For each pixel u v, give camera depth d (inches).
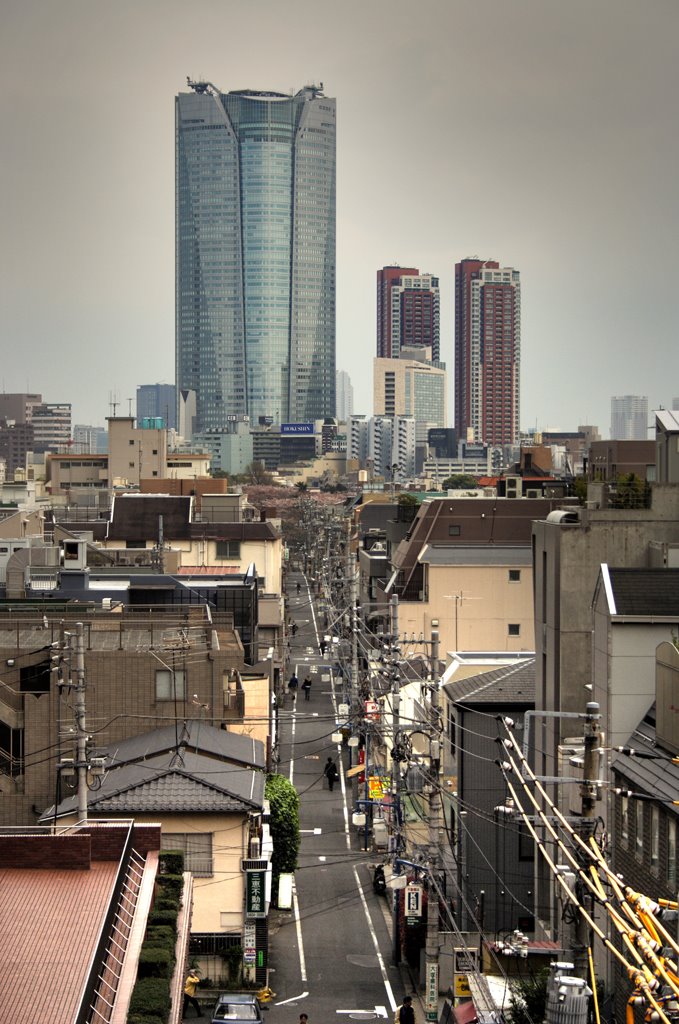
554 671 3585.1
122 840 2194.9
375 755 5521.7
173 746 3597.4
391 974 3518.7
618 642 3056.1
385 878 4141.2
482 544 6766.7
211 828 3341.5
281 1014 3166.8
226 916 3339.1
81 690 2962.6
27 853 2108.8
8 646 3897.6
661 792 2586.1
